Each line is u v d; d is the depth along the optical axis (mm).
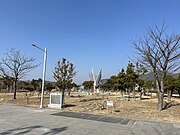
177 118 12508
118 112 14727
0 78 30688
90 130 8727
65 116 12656
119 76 32281
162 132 8781
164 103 21625
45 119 11281
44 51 17953
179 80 27891
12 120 10664
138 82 31469
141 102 23906
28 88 48344
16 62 28031
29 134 7578
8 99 25938
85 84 72938
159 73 16281
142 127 9750
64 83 28609
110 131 8641
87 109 16312
